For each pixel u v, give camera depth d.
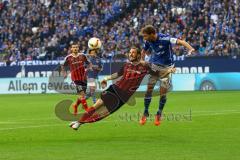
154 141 25.95
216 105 48.25
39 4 90.62
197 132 29.06
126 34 82.94
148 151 22.89
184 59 73.81
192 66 73.62
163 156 21.56
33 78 78.25
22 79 78.88
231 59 72.38
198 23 80.44
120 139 26.98
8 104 56.53
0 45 87.12
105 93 27.48
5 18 90.44
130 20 84.75
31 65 79.19
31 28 88.06
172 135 28.08
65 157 21.59
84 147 24.33
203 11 81.88
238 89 72.12
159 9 84.44
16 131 31.45
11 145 25.28
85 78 42.25
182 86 73.81
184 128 31.06
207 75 73.12
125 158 21.20
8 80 79.31
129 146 24.44
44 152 22.95
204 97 59.19
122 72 27.97
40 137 28.45
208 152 22.31
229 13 80.00
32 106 53.03
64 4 89.50
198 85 73.31
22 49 85.12
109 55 77.81
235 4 80.81
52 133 30.20
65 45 84.06
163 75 29.81
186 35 79.19
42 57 82.88
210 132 28.91
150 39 30.03
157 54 30.11
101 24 86.69
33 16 89.31
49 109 48.88
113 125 33.59
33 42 85.38
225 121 34.44
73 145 25.05
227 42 75.62
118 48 80.38
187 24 81.06
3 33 88.44
